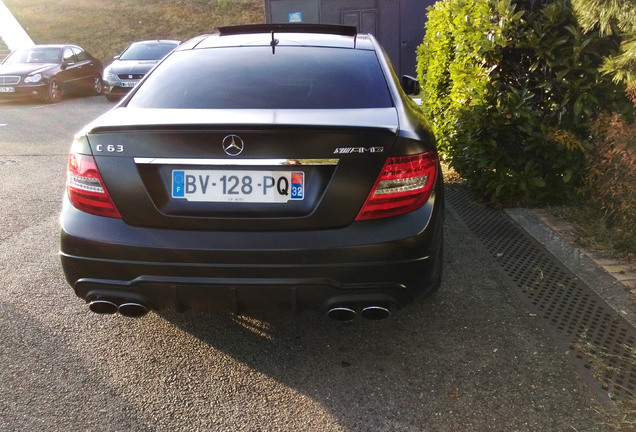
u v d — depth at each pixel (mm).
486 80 5027
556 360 2881
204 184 2555
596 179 4656
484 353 2957
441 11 6695
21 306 3484
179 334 3188
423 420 2477
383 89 3078
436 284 3002
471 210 5137
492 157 5055
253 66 3215
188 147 2520
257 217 2543
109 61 22078
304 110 2777
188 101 2920
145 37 24078
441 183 2977
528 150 5020
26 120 11336
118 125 2553
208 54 3404
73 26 25312
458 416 2496
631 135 4109
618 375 2752
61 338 3135
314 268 2537
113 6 27422
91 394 2658
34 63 15000
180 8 26750
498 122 4918
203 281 2578
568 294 3561
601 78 4594
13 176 6613
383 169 2547
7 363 2891
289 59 3289
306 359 2947
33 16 26500
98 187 2627
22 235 4691
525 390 2654
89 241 2627
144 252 2578
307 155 2498
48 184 6258
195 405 2588
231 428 2439
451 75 5508
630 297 3504
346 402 2602
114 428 2434
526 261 4043
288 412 2539
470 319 3297
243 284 2564
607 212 4586
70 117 11812
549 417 2473
